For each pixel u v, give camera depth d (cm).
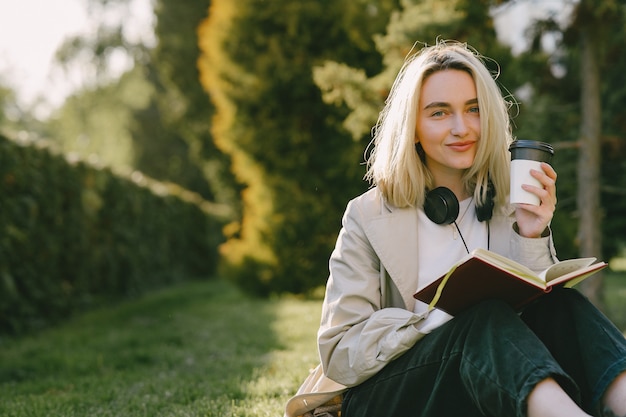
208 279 1571
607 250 1369
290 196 930
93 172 943
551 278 187
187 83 1909
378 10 880
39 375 461
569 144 623
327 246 923
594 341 175
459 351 177
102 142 2531
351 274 207
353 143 878
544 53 708
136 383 398
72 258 852
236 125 940
